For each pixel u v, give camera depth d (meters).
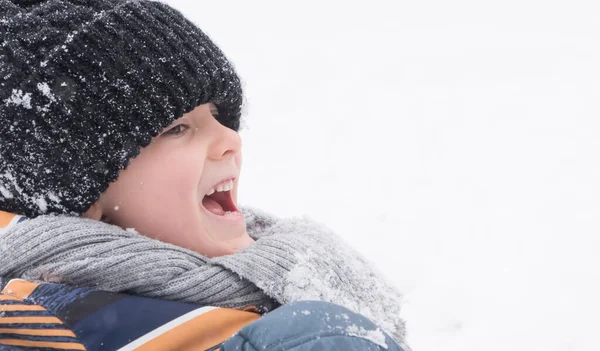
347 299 1.19
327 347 0.91
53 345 1.00
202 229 1.22
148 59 1.17
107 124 1.14
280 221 1.41
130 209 1.19
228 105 1.32
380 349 0.95
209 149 1.25
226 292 1.12
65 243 1.08
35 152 1.12
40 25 1.17
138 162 1.18
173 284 1.09
